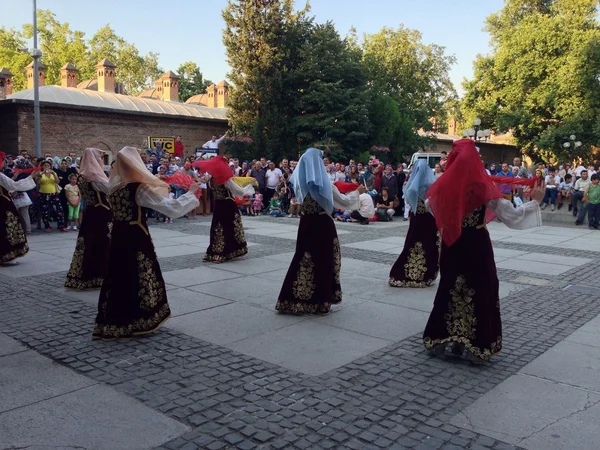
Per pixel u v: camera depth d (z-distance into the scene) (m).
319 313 5.99
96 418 3.52
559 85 32.91
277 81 25.72
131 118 24.02
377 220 15.81
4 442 3.21
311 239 5.96
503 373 4.41
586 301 6.82
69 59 48.03
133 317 5.09
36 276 7.76
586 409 3.77
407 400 3.86
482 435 3.38
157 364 4.47
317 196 5.79
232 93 26.50
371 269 8.70
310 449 3.18
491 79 36.81
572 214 16.66
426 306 6.45
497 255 10.29
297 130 26.36
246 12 25.84
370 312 6.18
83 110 22.16
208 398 3.83
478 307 4.50
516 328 5.66
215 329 5.46
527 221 4.52
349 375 4.29
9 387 3.99
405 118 31.42
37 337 5.11
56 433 3.32
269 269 8.49
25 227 12.30
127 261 5.04
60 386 4.02
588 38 31.70
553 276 8.34
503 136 48.03
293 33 26.42
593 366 4.60
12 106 20.31
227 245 9.02
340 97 25.92
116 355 4.66
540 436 3.38
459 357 4.75
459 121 46.94
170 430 3.38
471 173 4.41
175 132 25.97
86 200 6.94
